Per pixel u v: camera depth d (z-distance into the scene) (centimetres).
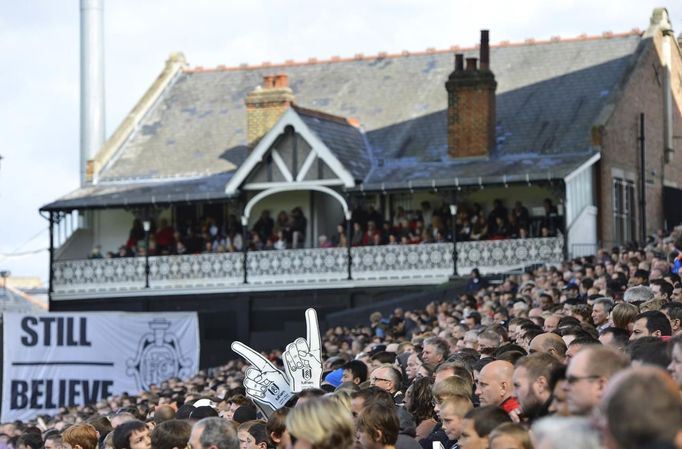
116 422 1619
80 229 4878
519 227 4191
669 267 2105
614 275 2195
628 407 585
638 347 919
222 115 5138
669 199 4909
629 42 4834
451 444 1168
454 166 4450
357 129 4750
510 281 3080
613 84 4644
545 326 1544
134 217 4741
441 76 4984
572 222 4178
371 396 1118
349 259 4347
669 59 4938
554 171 4144
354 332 3173
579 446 623
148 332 4128
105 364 4100
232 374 2973
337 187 4369
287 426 837
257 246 4512
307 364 1428
